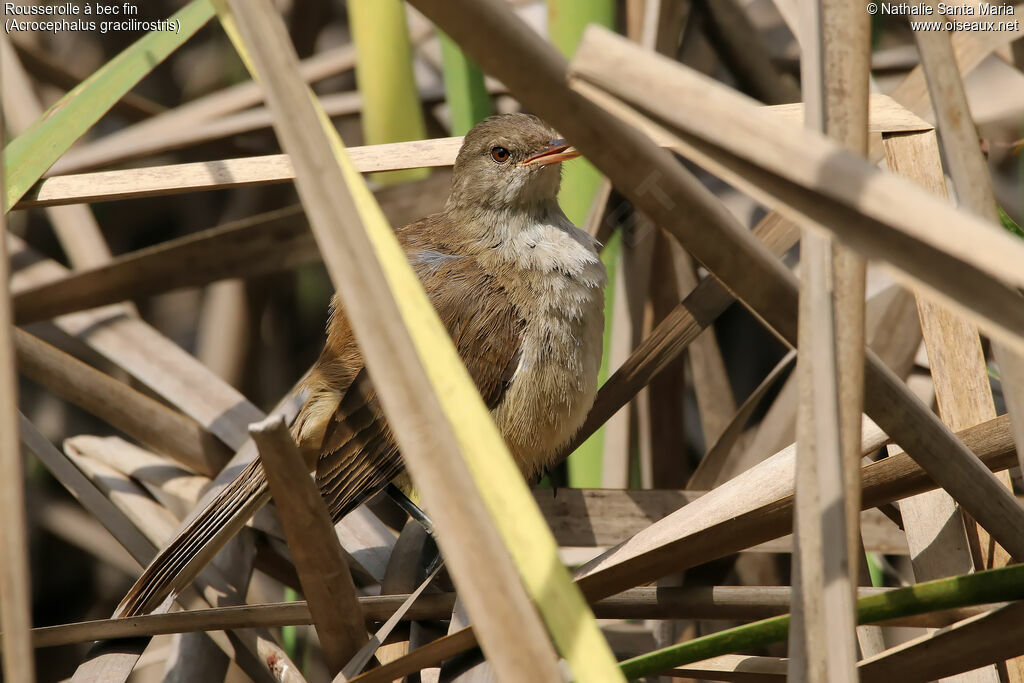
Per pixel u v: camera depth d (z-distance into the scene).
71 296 3.53
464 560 2.74
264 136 3.61
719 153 2.61
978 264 2.33
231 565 3.51
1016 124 3.57
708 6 3.60
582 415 3.52
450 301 3.52
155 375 3.54
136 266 3.53
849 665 2.82
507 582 2.76
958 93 3.43
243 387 3.62
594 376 3.52
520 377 3.51
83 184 3.50
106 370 3.61
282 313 3.65
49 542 3.63
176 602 3.50
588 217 3.55
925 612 3.43
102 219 3.66
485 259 3.53
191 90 3.67
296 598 3.52
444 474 2.75
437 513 2.74
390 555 3.51
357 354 3.52
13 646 2.86
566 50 3.54
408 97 3.55
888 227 2.52
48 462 3.51
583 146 2.94
